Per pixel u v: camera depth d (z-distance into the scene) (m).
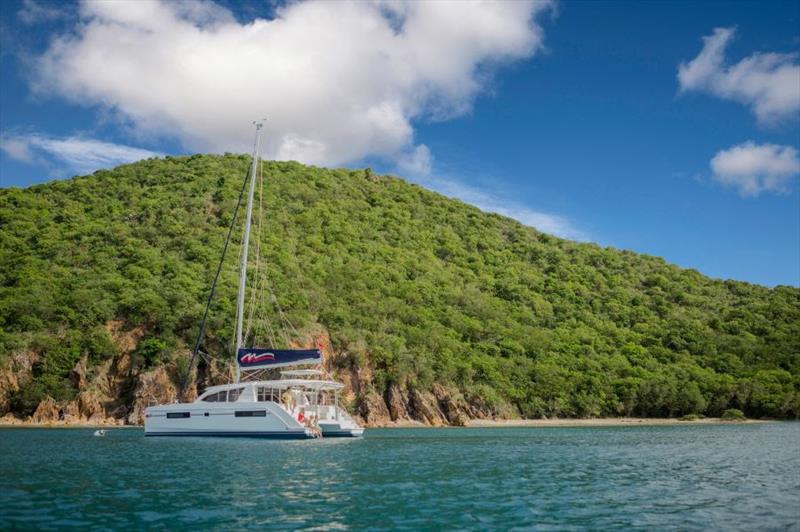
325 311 88.75
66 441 41.62
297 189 138.25
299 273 95.56
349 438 45.97
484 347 99.12
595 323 123.12
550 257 159.00
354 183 166.50
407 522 17.48
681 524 17.73
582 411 94.00
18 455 32.44
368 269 110.69
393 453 36.19
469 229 162.25
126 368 72.12
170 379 70.56
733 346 118.38
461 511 19.14
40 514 17.61
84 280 82.00
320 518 17.69
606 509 19.84
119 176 126.56
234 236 101.50
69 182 119.56
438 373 86.38
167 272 85.81
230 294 81.06
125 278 83.25
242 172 138.62
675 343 118.00
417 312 101.06
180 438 42.16
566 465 31.94
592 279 148.88
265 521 17.17
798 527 17.39
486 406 86.38
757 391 101.56
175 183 123.19
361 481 24.58
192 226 102.81
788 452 40.53
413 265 121.94
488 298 120.19
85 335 73.06
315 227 122.12
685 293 147.75
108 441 41.19
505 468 30.25
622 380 99.44
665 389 98.69
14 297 76.12
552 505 20.41
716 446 45.56
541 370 96.19
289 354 41.75
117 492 21.20
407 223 148.62
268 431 39.72
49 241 91.00
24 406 67.38
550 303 128.25
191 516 17.64
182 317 76.00
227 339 73.19
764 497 22.38
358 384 80.00
